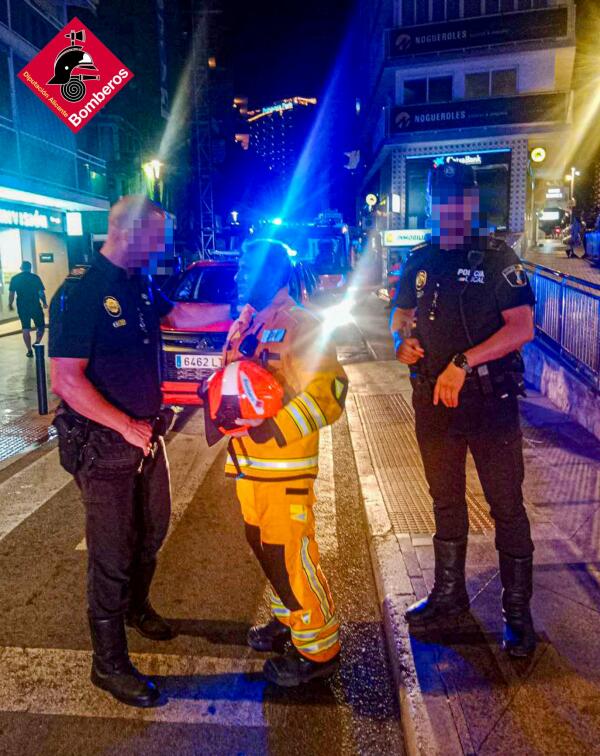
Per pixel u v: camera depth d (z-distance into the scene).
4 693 2.77
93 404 2.46
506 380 2.60
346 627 3.25
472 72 30.36
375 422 6.68
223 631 3.22
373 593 3.59
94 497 2.59
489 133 30.11
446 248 2.65
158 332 2.82
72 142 20.41
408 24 31.36
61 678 2.87
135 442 2.52
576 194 41.56
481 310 2.59
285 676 2.73
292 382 2.54
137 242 2.55
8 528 4.45
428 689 2.47
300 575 2.60
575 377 6.12
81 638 3.17
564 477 4.59
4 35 15.83
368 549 4.11
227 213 47.94
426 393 2.74
